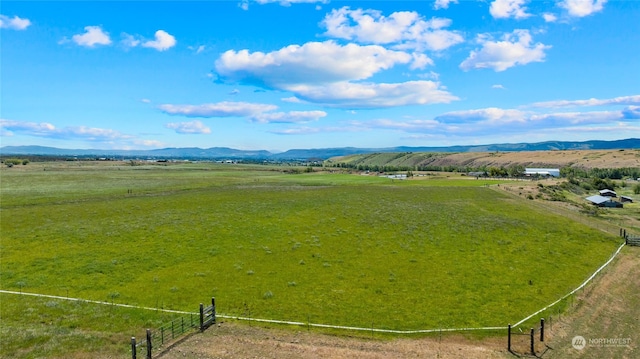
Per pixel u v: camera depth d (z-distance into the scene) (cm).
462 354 2805
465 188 12400
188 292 3797
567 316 3434
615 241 5944
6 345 2625
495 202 9294
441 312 3484
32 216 6688
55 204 8000
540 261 4925
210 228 6119
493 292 3934
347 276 4291
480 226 6619
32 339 2728
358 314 3425
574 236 6150
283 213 7481
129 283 3959
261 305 3566
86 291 3722
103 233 5638
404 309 3534
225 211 7531
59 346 2664
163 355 2694
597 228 6756
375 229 6375
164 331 3019
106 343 2770
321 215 7394
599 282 4250
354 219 7088
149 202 8456
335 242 5575
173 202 8519
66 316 3155
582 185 14988
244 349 2809
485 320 3347
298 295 3791
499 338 3055
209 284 4000
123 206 7888
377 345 2916
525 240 5866
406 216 7425
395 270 4497
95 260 4534
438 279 4250
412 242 5641
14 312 3183
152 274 4212
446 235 6059
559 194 11319
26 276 4025
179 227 6119
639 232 6588
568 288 4069
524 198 10050
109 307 3372
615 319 3394
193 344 2864
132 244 5194
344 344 2922
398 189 12081
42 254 4694
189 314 3319
